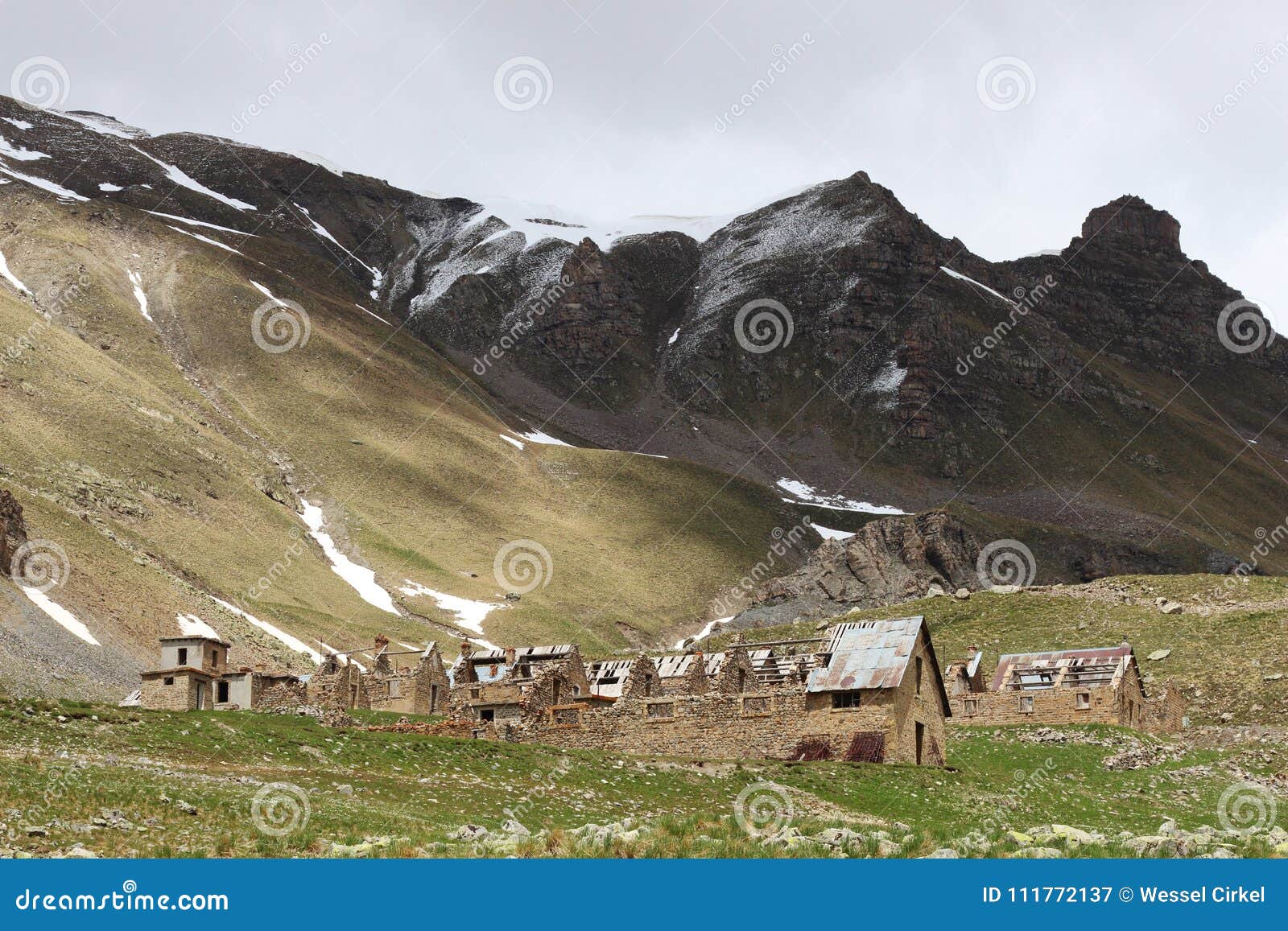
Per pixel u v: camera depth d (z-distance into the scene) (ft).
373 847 150.51
